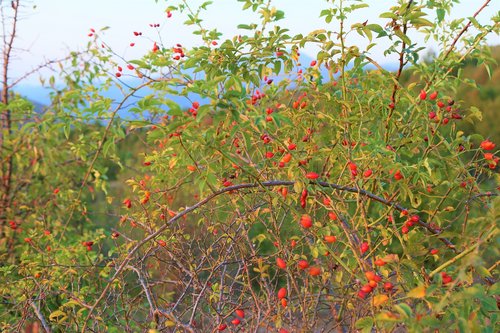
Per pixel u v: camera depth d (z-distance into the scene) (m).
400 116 3.08
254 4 3.14
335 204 2.55
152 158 3.32
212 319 2.57
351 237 2.42
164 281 2.88
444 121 2.88
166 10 3.45
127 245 2.99
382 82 3.02
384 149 2.51
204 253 2.76
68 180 5.58
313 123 2.97
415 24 2.76
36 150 5.12
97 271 3.61
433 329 1.82
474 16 3.03
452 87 3.17
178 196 3.96
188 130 2.24
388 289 1.94
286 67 3.28
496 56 9.28
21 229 4.75
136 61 3.06
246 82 3.11
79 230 5.43
